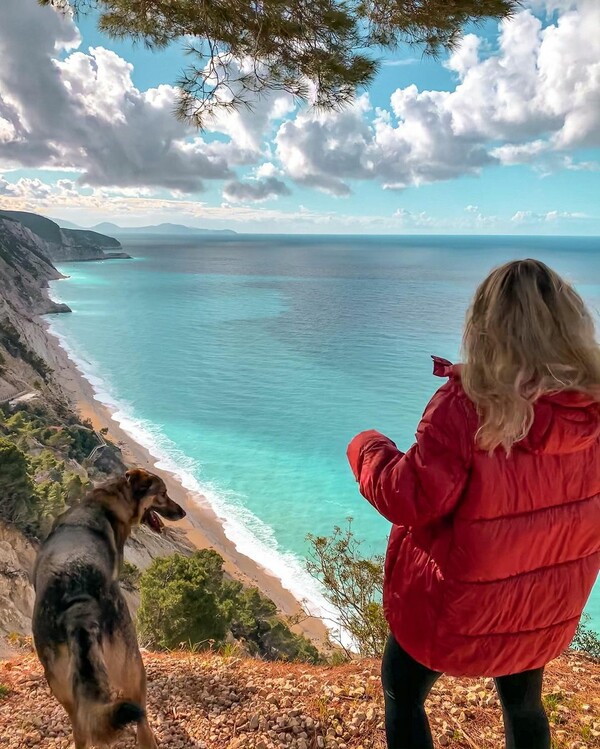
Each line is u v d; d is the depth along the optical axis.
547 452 2.32
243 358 123.31
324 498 52.59
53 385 92.12
